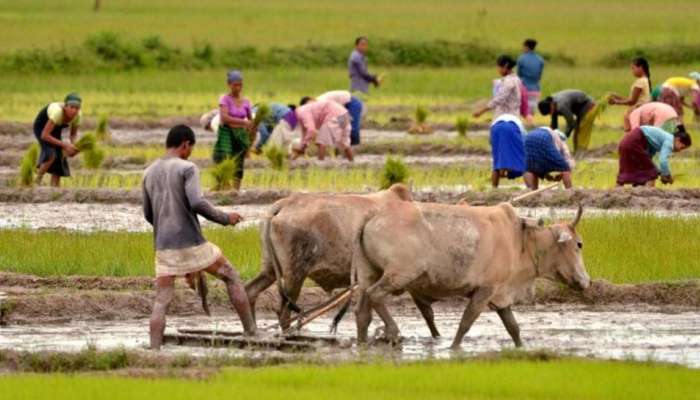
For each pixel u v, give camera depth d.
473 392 32.84
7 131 101.31
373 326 45.81
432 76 144.25
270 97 119.62
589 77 139.00
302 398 31.59
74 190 71.44
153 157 87.50
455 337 41.41
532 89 99.56
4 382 33.25
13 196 70.94
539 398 32.44
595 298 49.16
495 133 69.44
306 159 84.50
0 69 138.88
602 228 58.28
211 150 91.62
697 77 99.75
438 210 40.94
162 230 40.78
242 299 41.84
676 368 36.06
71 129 73.12
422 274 40.59
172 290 40.91
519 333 41.91
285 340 41.16
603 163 84.50
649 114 70.25
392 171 70.19
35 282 50.28
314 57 155.38
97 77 137.88
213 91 129.62
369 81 108.88
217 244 55.31
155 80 136.00
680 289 49.22
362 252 41.00
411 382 33.69
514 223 41.94
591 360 37.09
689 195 69.62
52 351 38.81
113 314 46.59
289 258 42.78
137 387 32.62
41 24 189.50
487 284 41.22
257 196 69.31
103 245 55.59
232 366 36.56
